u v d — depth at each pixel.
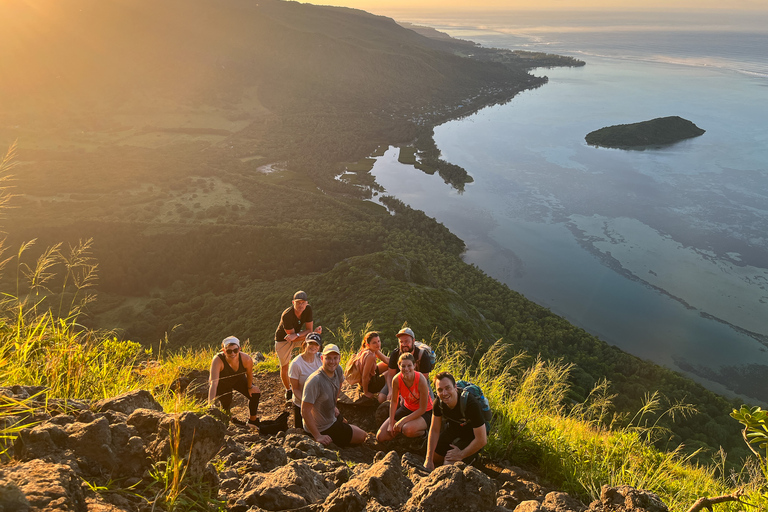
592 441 5.34
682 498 4.61
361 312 50.91
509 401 5.98
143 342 72.56
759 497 3.27
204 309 78.62
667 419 42.22
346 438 5.46
